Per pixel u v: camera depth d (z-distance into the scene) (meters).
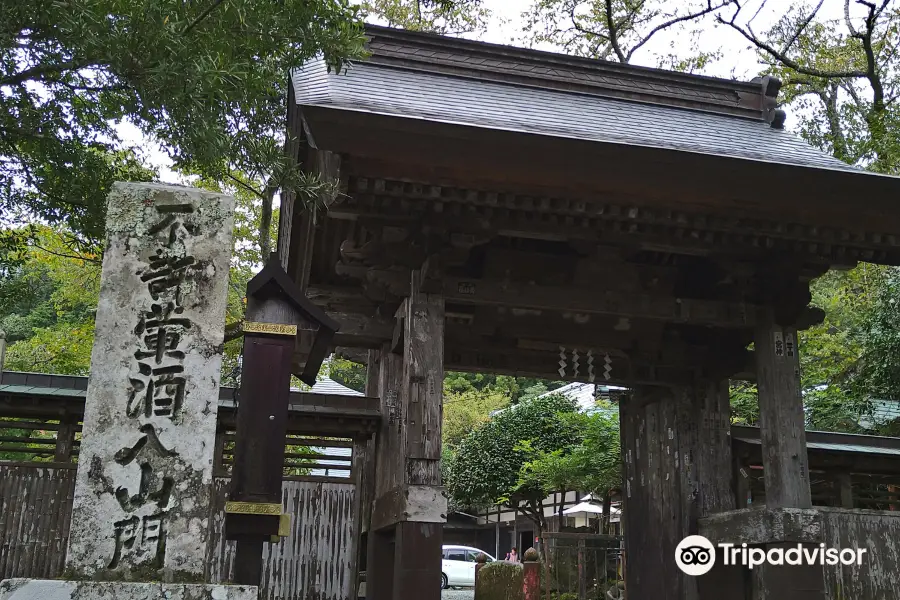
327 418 10.37
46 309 23.06
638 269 9.59
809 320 9.03
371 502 10.38
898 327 14.30
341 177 7.21
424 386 7.96
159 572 3.83
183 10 6.52
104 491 3.88
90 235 8.55
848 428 17.08
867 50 17.09
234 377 6.57
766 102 11.19
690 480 10.12
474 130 7.02
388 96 8.21
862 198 7.98
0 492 9.11
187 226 4.34
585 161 7.39
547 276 9.32
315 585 9.70
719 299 9.47
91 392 4.00
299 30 6.83
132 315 4.15
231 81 6.75
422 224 8.05
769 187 7.81
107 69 6.84
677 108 10.96
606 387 12.07
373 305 10.70
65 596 3.58
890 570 9.16
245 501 4.93
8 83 6.88
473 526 35.53
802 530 8.28
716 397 10.41
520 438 23.11
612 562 14.97
